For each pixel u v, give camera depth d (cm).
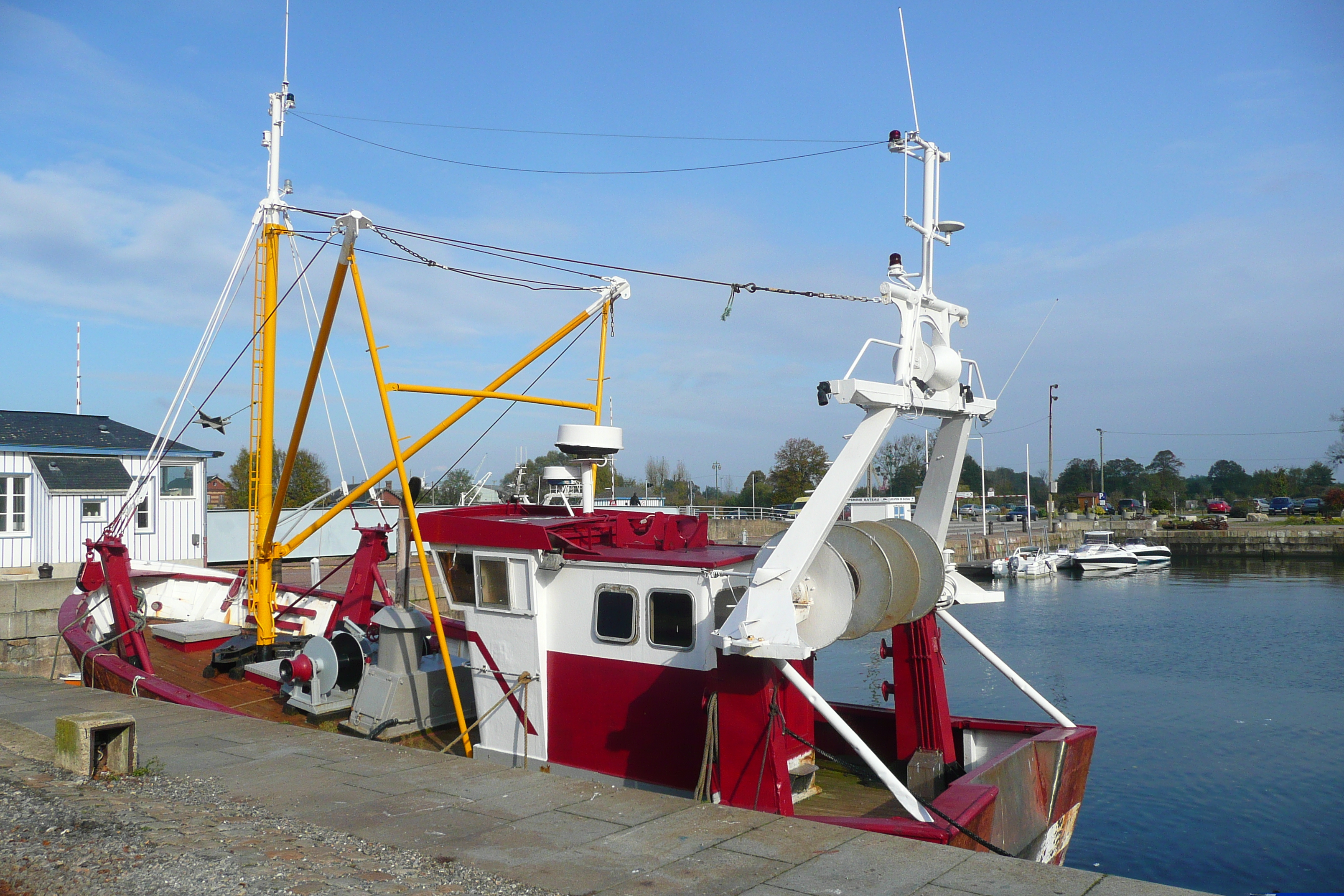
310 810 605
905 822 611
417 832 554
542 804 609
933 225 796
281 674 1104
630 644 773
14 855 507
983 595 894
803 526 657
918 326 759
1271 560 6222
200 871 486
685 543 866
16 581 1997
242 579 1647
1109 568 5447
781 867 484
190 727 881
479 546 862
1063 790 808
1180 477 13200
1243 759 1686
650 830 550
